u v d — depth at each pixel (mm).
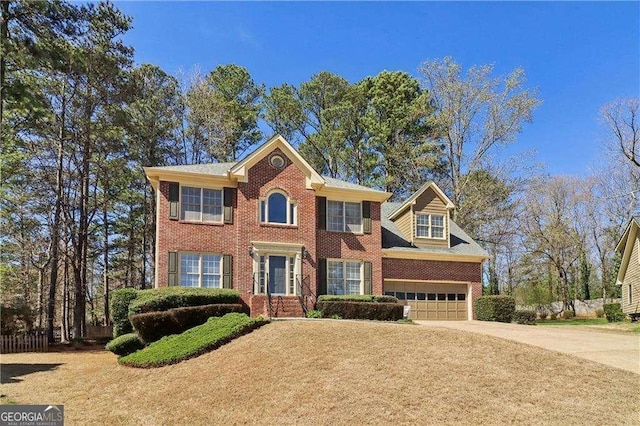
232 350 15805
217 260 24469
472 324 25781
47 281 40438
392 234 31000
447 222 31359
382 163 48406
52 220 33250
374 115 49156
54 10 24094
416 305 29578
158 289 21828
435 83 41219
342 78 49188
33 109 21656
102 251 39719
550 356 14242
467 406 10984
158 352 16797
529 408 10875
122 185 37531
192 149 41562
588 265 53906
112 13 30156
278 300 24234
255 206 25094
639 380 12727
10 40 20062
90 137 31906
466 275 30812
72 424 12023
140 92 35688
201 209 24656
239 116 46688
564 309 47594
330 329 16656
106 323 39312
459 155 41625
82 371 17641
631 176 47750
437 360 13516
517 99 39531
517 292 50531
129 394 14141
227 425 11211
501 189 41375
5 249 33562
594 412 10711
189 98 41188
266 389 12672
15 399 13977
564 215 49812
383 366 13227
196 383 13867
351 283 27078
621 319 34188
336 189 27141
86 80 30141
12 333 27781
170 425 11641
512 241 49781
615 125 39219
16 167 28969
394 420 10539
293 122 49312
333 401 11578
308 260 25578
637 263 32844
